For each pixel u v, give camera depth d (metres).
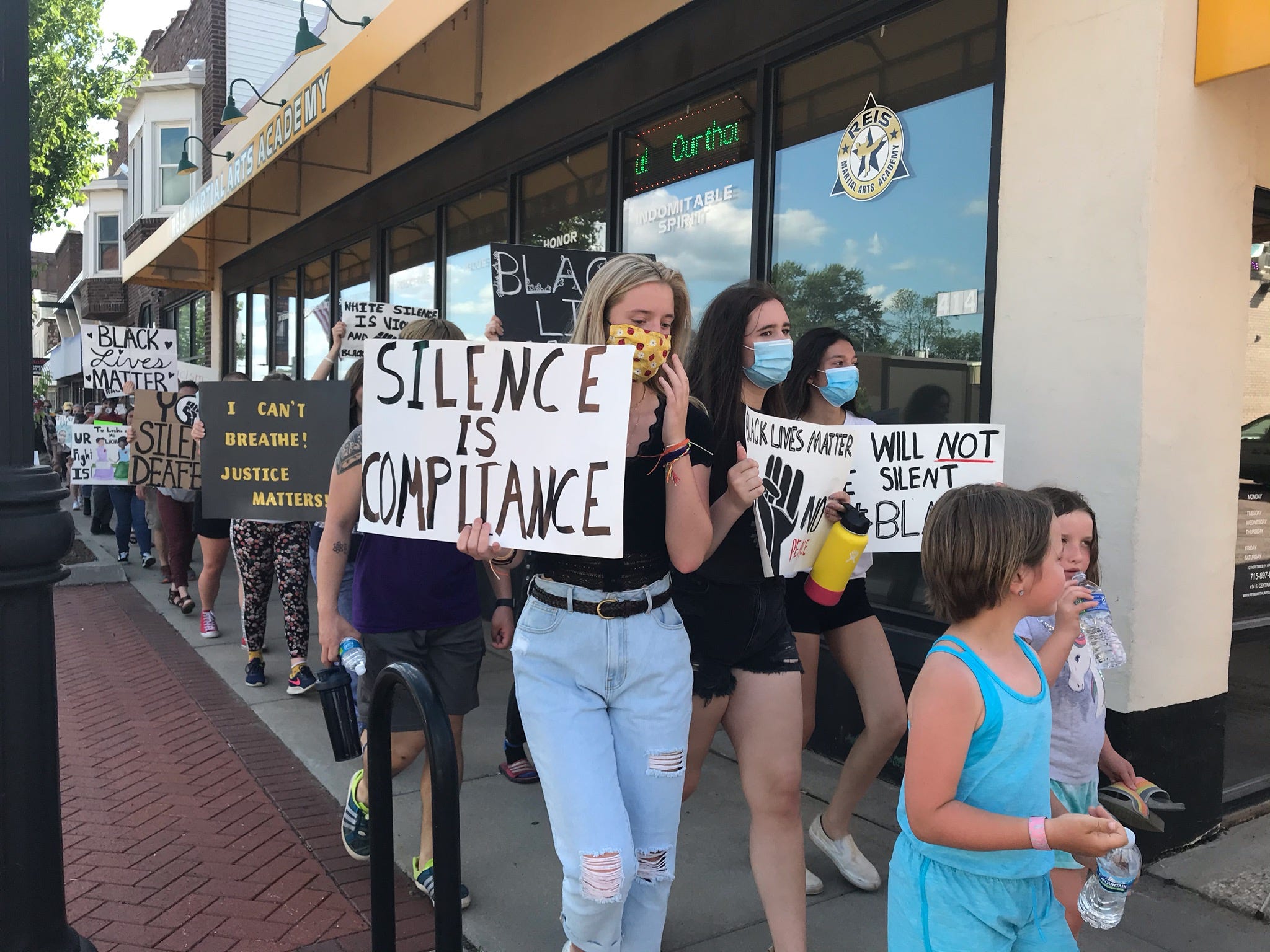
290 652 6.13
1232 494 3.55
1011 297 3.70
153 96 20.28
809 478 2.66
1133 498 3.28
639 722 2.19
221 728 5.05
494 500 2.24
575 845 2.06
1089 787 2.42
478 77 7.40
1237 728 3.98
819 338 3.11
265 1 17.67
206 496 4.40
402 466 2.36
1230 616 3.60
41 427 22.38
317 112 6.86
